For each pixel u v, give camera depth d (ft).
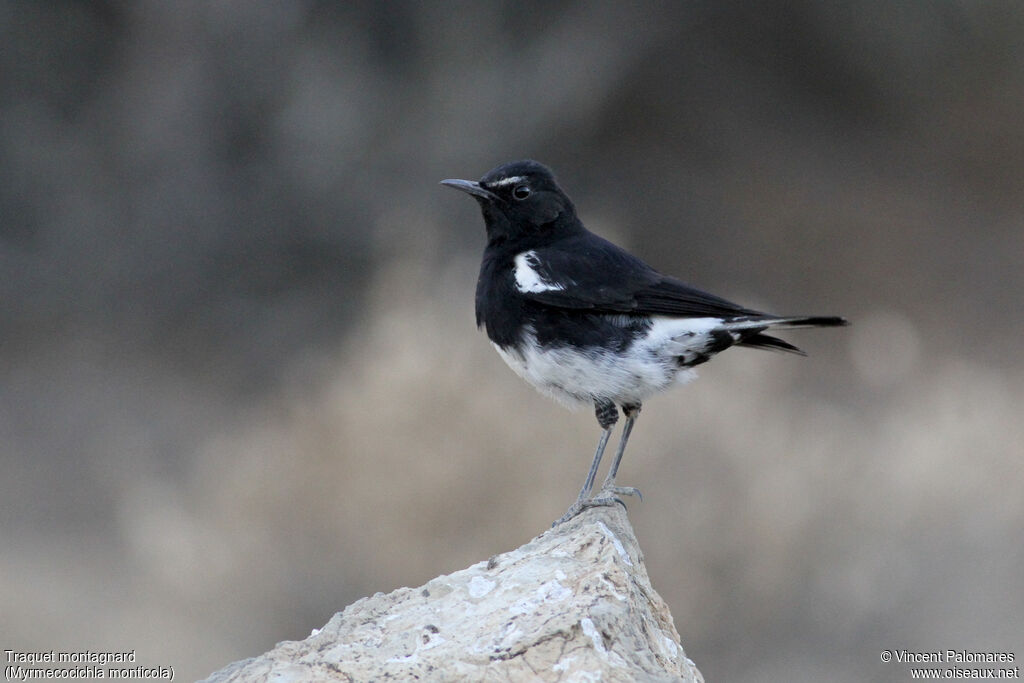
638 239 80.23
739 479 47.75
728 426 50.03
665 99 85.76
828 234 80.64
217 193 73.97
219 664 43.06
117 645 43.37
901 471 51.80
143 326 69.87
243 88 74.59
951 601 45.91
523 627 19.86
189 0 74.18
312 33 75.66
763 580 46.65
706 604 46.42
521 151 79.20
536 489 47.44
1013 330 71.77
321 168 74.18
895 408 61.21
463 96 77.56
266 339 68.23
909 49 88.17
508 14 79.61
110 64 75.77
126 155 74.23
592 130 82.84
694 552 46.65
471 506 47.32
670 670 20.38
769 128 88.17
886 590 46.44
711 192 83.92
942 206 83.92
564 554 22.35
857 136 89.61
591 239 30.63
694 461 48.19
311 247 73.41
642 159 84.79
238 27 74.59
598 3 81.76
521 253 29.86
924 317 73.56
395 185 75.00
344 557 47.67
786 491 47.96
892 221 82.02
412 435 48.01
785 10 87.20
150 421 61.11
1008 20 86.89
